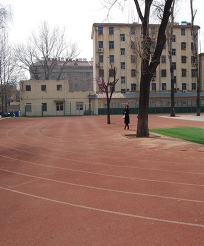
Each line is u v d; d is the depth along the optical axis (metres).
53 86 54.06
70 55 58.44
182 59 60.19
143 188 6.57
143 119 16.05
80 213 5.12
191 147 12.17
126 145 13.24
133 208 5.32
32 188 6.76
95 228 4.48
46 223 4.71
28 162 9.84
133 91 57.47
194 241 3.99
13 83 57.12
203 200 5.70
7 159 10.48
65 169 8.66
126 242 4.00
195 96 56.50
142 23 15.18
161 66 59.34
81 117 45.44
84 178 7.55
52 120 37.88
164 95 56.03
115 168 8.65
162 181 7.13
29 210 5.33
